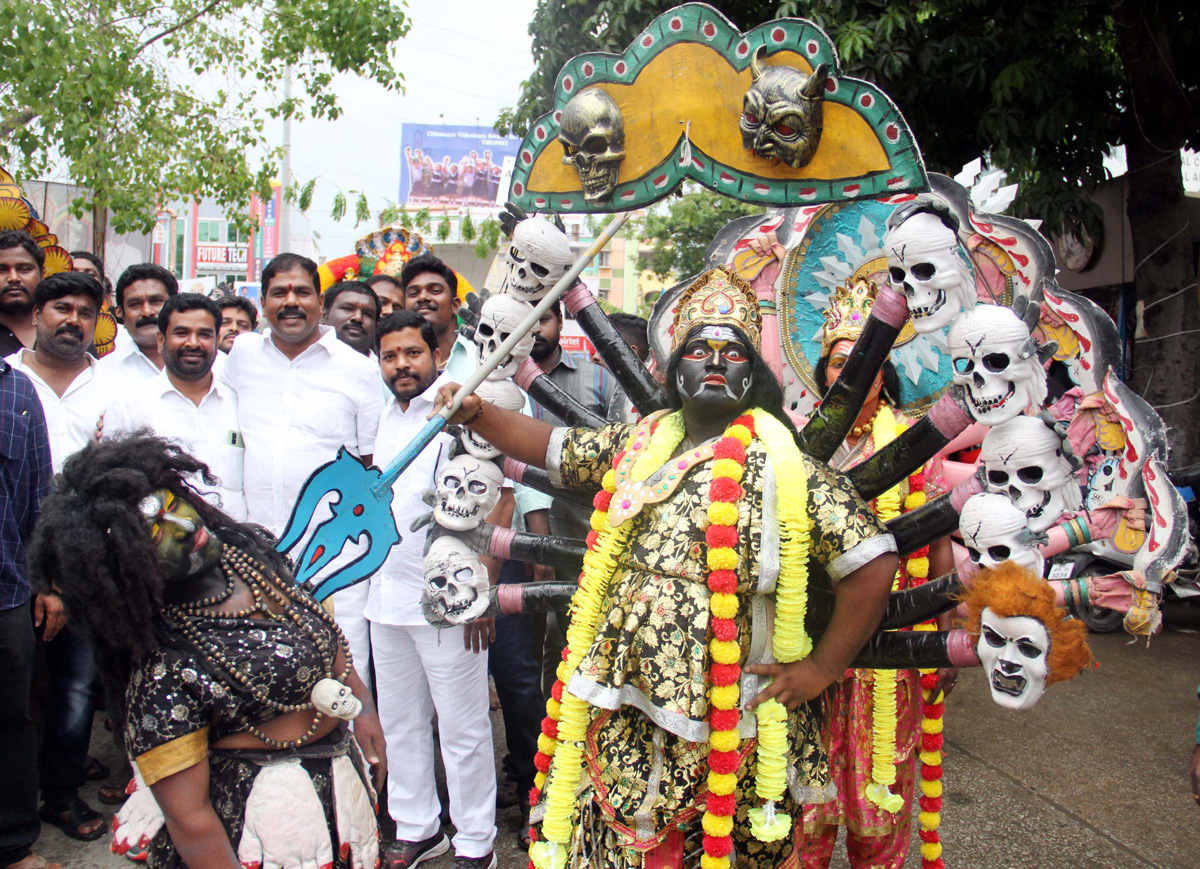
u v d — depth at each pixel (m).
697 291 2.14
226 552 1.93
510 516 3.07
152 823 1.97
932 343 2.94
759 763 1.94
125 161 8.55
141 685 1.78
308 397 3.62
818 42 2.15
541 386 2.39
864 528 1.93
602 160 2.33
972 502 1.97
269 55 9.23
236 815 1.86
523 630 3.55
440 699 3.11
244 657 1.83
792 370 3.14
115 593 1.70
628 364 2.31
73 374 3.92
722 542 1.88
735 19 6.87
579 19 7.12
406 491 3.17
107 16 8.18
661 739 1.96
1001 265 2.91
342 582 2.22
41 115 7.68
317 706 1.90
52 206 10.92
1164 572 2.20
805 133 2.14
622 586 2.03
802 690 1.97
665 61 2.31
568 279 2.27
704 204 17.69
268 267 3.59
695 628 1.91
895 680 2.50
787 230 3.13
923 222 1.93
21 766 3.12
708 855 1.85
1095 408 2.51
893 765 2.49
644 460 2.09
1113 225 8.31
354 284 4.64
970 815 3.63
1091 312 2.74
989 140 6.64
